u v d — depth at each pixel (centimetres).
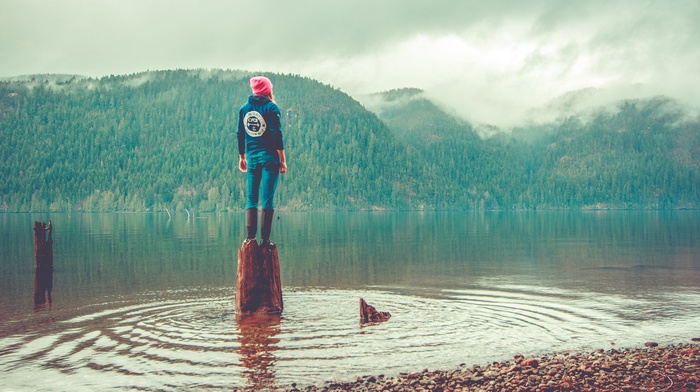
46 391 1355
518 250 5341
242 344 1720
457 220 16962
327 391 1321
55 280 3275
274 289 2170
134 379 1428
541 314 2158
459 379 1373
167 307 2327
